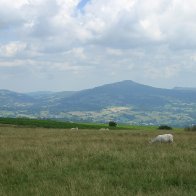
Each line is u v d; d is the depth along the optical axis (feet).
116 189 38.34
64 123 298.15
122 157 60.23
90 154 65.62
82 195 36.01
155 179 43.83
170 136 91.09
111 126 311.47
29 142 94.84
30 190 38.75
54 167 52.85
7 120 270.46
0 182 44.80
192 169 48.88
